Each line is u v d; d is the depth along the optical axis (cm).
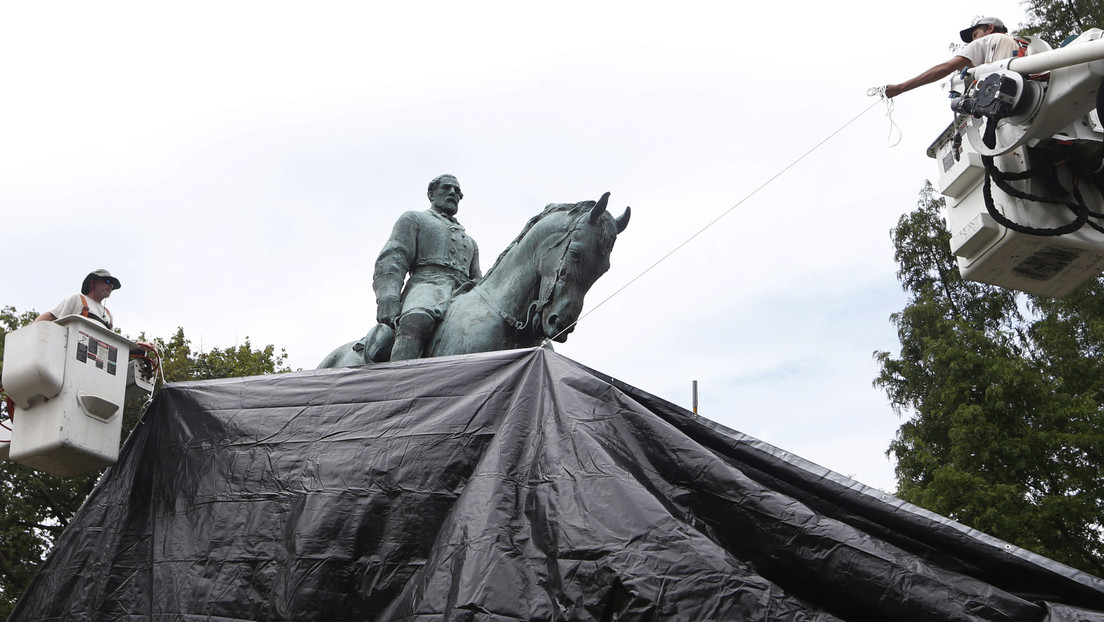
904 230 2311
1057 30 2055
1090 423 1694
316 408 603
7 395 630
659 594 467
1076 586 475
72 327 633
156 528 591
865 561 475
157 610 560
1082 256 565
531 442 551
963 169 568
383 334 758
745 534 495
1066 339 1842
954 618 457
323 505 558
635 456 530
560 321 721
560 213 767
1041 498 1683
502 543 502
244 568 556
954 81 574
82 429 617
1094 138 543
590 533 492
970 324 2023
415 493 553
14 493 1905
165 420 630
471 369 595
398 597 523
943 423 1852
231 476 590
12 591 1841
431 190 853
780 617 460
